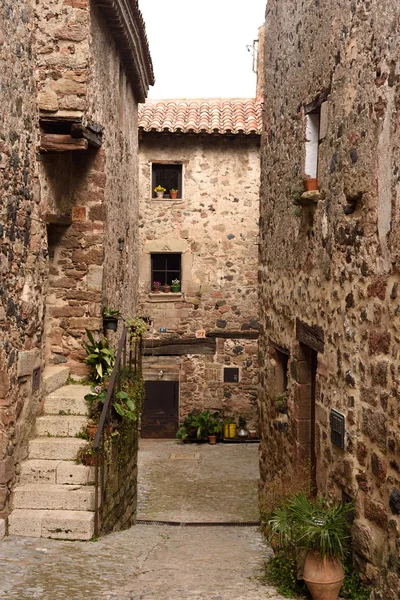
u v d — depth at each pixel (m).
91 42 7.71
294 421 7.49
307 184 6.60
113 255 9.56
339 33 5.83
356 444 5.25
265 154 9.32
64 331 8.40
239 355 15.65
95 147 8.42
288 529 5.08
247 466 13.34
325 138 6.30
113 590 5.14
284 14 8.13
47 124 7.43
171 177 15.65
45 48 7.30
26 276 7.00
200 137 15.31
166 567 5.88
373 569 4.81
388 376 4.65
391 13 4.64
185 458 14.02
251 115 15.53
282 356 8.59
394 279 4.57
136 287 13.88
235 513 9.88
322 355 6.26
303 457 7.31
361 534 5.01
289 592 5.10
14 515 6.50
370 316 5.01
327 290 6.15
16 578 5.30
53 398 7.56
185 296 15.52
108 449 7.18
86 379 8.35
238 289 15.55
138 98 13.10
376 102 4.90
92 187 8.45
